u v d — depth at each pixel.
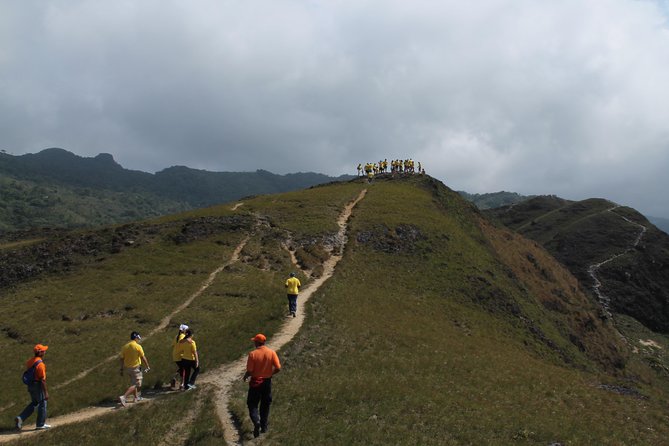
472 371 29.56
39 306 44.44
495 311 51.34
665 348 106.75
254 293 43.59
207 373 25.56
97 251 57.19
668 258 146.00
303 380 24.33
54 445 17.58
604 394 29.06
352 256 54.25
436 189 86.00
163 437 18.30
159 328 38.31
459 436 19.62
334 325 33.09
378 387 23.70
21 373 32.50
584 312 76.62
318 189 86.25
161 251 55.78
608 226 162.12
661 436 23.77
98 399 23.45
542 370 33.25
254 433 17.31
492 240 79.81
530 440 20.42
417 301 46.19
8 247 63.62
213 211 68.19
